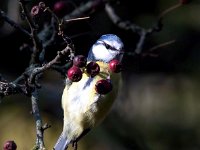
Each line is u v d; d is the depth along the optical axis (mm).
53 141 11297
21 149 11086
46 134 11328
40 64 7730
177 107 12305
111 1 10156
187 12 11609
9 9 10094
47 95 11281
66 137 8102
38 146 6664
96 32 10773
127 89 12117
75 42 10562
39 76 7320
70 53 6312
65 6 8938
